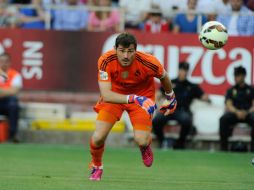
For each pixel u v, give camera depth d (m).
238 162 46.66
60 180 33.78
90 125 57.72
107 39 58.06
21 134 58.06
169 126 56.00
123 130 57.06
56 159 46.19
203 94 55.84
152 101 30.05
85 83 58.34
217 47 34.53
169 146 55.88
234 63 57.16
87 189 29.98
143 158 32.50
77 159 46.59
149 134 31.91
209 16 58.12
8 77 56.59
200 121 56.25
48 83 58.59
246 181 34.97
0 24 61.06
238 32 57.88
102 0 61.28
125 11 59.56
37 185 31.44
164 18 59.44
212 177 36.97
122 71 31.41
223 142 54.97
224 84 57.06
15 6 59.53
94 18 60.09
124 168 41.47
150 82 32.59
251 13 57.97
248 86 54.81
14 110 56.25
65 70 58.41
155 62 31.41
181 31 58.66
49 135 58.06
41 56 58.59
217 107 56.72
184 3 61.22
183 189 30.70
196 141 56.59
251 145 54.62
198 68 57.25
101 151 32.56
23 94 58.62
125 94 32.59
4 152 49.78
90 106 58.22
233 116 54.31
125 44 29.59
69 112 58.25
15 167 40.53
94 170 33.50
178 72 56.38
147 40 57.72
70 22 60.34
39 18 60.69
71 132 57.88
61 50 58.44
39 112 58.28
